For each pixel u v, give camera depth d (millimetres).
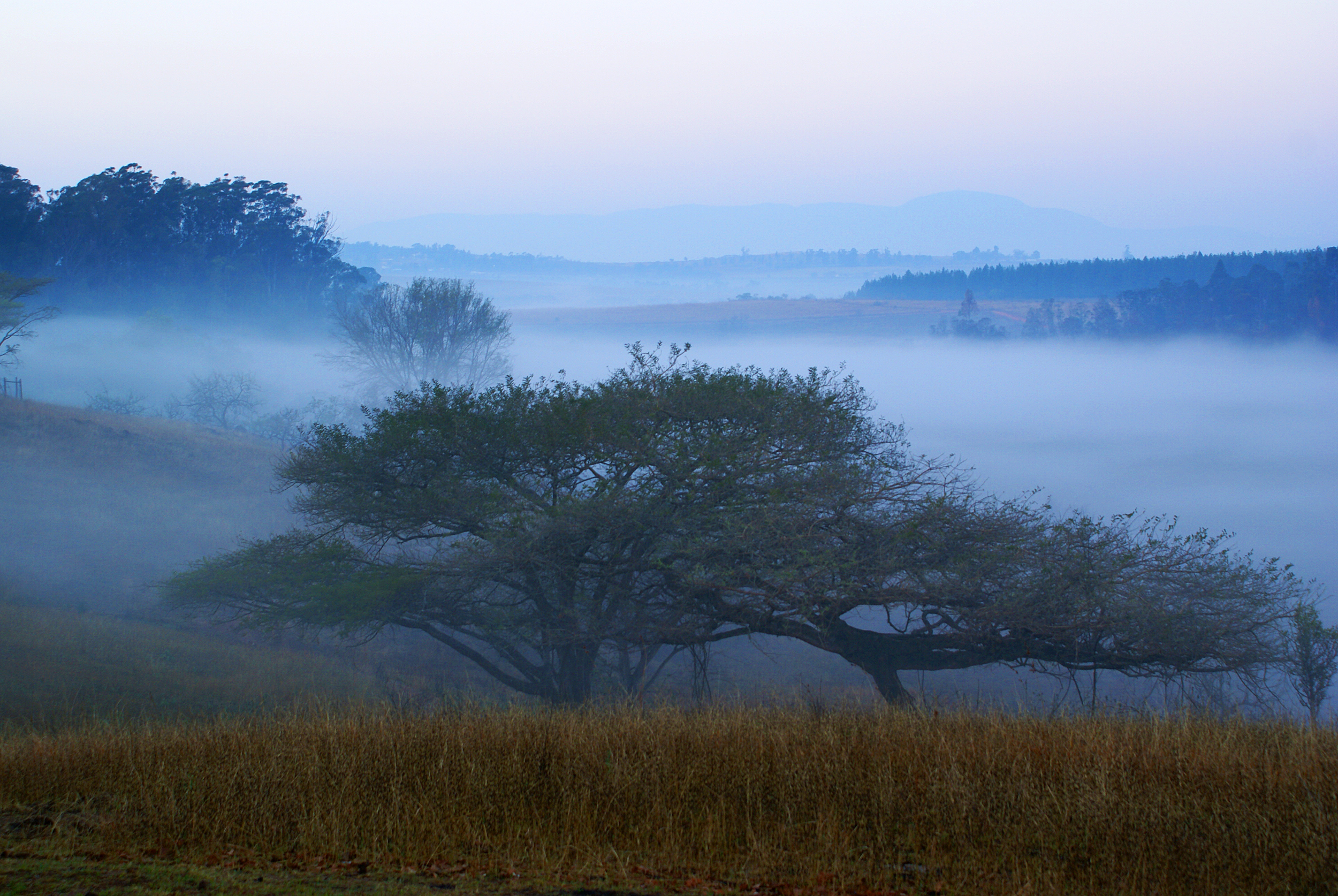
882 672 19062
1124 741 8125
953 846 6625
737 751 8016
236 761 7969
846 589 18219
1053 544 18391
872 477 19875
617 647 21422
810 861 6332
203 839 6902
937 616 19578
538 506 20453
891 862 6457
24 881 5855
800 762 7711
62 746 9477
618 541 19609
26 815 7695
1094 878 6039
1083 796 6723
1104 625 17141
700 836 6805
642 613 20125
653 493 19969
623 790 7375
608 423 20078
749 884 6078
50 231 120188
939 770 7336
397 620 20828
